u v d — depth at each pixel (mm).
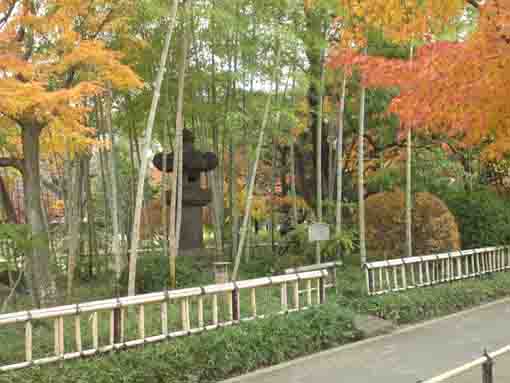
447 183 13305
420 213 10852
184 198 11844
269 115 10750
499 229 11281
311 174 14922
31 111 6590
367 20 4887
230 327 5871
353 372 5438
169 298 5414
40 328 6109
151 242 16641
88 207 12320
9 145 10094
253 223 22219
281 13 9438
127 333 5691
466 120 4449
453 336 6906
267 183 18609
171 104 10969
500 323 7594
